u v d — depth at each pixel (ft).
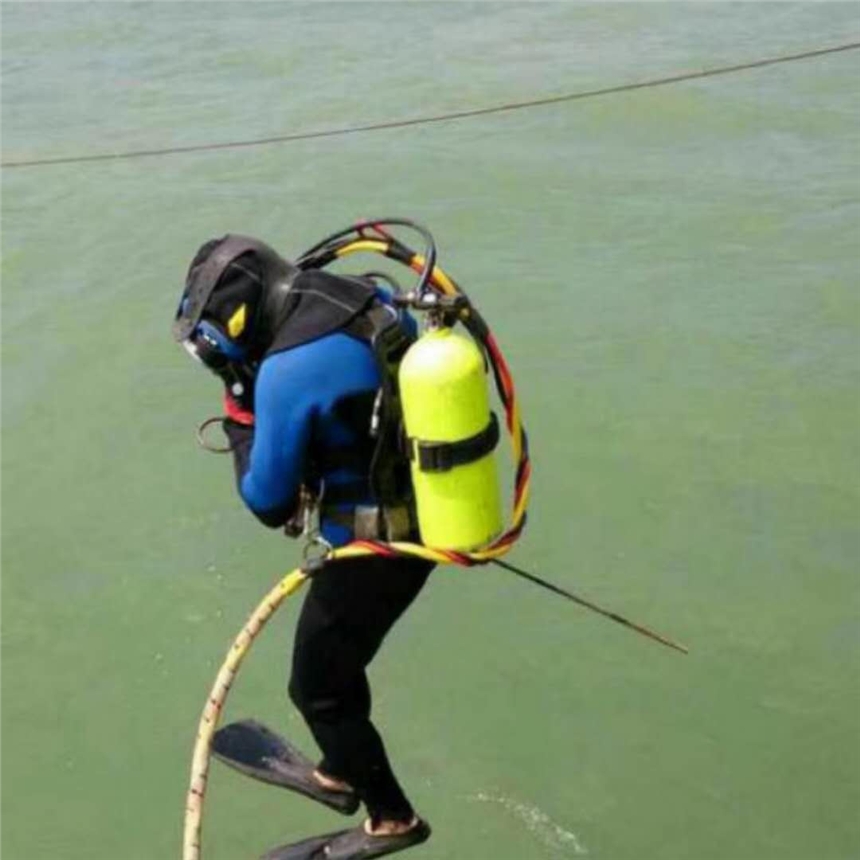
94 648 20.36
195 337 10.20
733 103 37.63
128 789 18.12
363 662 11.06
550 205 32.45
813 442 23.11
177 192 34.37
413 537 10.44
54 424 25.48
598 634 19.56
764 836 16.43
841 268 28.63
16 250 31.83
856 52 40.52
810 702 18.11
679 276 28.78
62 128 38.99
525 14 46.93
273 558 21.86
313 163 35.60
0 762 18.52
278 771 12.05
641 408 24.31
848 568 20.26
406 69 42.11
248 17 48.47
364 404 9.98
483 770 17.70
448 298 9.61
